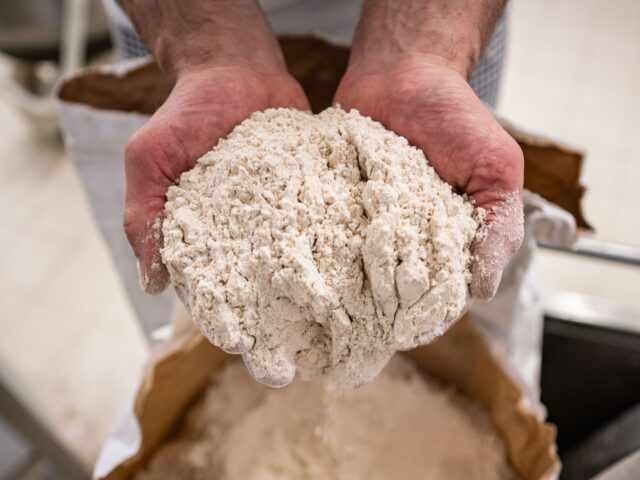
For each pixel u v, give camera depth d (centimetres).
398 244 24
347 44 37
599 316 46
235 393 45
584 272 73
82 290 76
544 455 38
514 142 27
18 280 77
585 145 85
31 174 87
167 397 41
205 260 25
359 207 26
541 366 49
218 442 43
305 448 42
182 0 31
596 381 48
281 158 27
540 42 96
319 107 41
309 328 26
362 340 25
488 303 41
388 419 44
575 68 93
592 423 49
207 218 26
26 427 47
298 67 39
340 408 44
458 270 24
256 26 32
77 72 38
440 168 28
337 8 42
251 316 25
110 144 39
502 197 26
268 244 25
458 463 42
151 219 27
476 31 31
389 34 31
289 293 25
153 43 33
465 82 29
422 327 24
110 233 44
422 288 24
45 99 89
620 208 79
